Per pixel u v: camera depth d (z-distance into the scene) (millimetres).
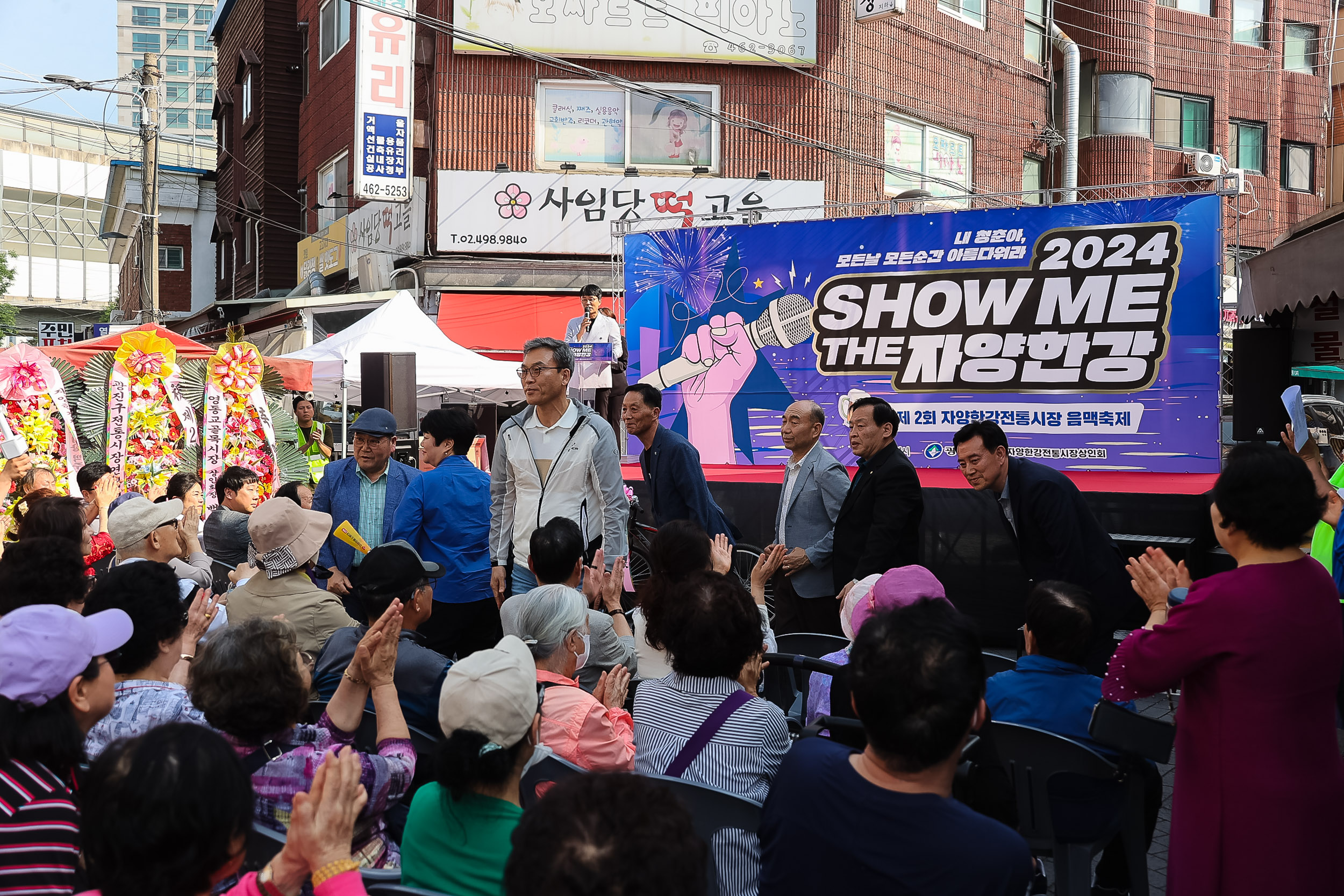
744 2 15086
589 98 14992
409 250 15453
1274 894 2537
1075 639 3336
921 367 8016
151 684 3070
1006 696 3369
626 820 1364
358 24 14047
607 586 4574
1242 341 7562
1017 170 18156
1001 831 1938
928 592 3377
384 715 2875
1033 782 3189
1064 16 20406
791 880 2062
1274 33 22438
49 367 8844
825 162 15234
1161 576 3082
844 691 3350
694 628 2943
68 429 8867
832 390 8367
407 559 3672
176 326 25000
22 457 6863
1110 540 4707
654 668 4109
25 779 2217
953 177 17000
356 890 1861
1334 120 23297
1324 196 23203
